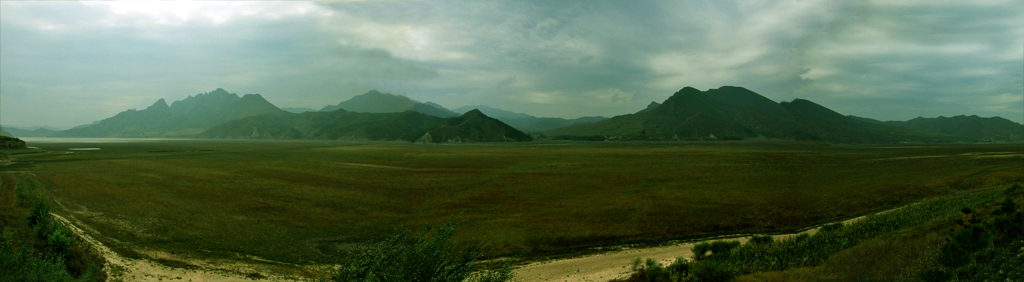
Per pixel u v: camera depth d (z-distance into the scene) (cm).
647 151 14150
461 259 1311
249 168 7475
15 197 3950
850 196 4331
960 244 1261
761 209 3831
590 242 2950
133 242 2709
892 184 4891
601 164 8531
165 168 7350
